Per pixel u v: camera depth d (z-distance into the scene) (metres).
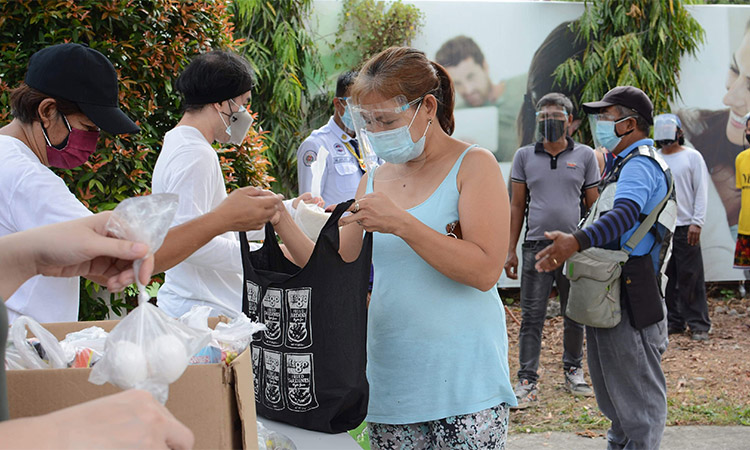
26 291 1.95
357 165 4.17
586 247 2.91
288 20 6.73
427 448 2.05
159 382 0.94
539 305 4.95
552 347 6.39
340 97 4.02
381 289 2.01
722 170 7.58
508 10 7.18
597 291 2.99
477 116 7.23
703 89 7.52
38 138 1.99
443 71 2.08
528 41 7.24
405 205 2.03
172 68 3.67
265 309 1.70
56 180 1.91
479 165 1.93
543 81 7.29
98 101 1.97
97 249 0.95
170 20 3.70
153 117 3.78
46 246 0.96
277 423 1.74
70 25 3.38
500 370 1.96
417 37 7.07
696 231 6.45
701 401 4.96
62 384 1.06
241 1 6.52
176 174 2.36
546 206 4.93
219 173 2.51
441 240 1.80
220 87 2.54
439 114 2.06
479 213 1.88
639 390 3.04
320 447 1.58
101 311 3.44
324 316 1.62
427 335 1.93
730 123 7.55
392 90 1.89
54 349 1.18
